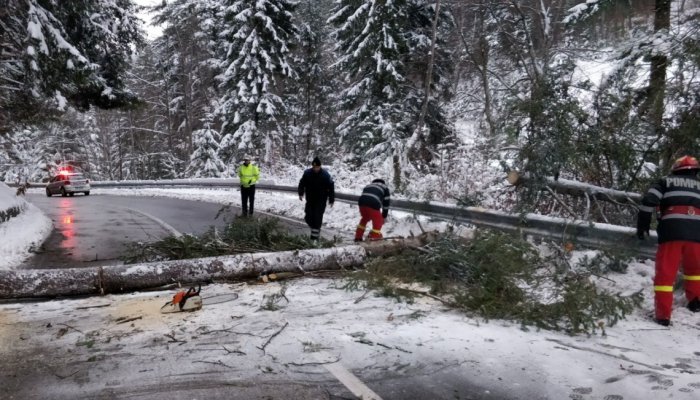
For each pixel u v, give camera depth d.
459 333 4.18
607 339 4.10
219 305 4.98
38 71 11.27
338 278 6.11
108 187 32.22
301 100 32.88
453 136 19.33
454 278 5.62
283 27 27.06
